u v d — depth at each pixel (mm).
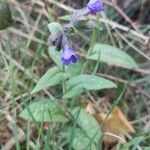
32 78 408
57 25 358
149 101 437
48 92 419
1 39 461
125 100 437
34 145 367
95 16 462
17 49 454
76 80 366
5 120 390
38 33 476
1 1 370
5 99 404
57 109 370
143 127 409
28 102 411
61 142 373
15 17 479
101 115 410
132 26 482
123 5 515
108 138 392
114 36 477
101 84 363
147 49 471
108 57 406
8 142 377
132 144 360
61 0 503
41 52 448
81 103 387
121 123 405
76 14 342
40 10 481
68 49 327
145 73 454
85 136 359
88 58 405
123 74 460
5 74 425
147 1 506
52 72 361
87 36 480
